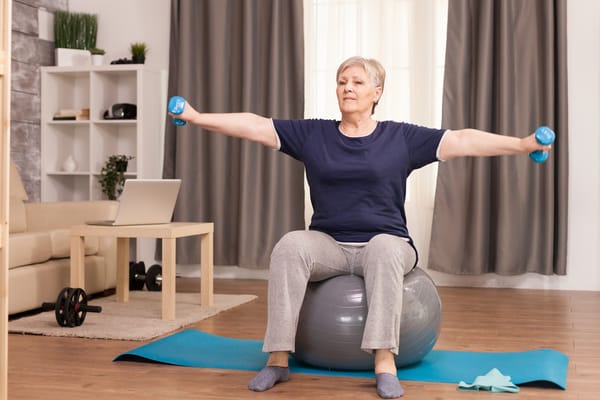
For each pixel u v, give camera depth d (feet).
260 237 17.93
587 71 16.75
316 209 9.61
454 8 16.90
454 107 16.93
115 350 10.49
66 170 18.88
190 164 18.34
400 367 9.43
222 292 16.17
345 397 8.14
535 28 16.70
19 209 14.65
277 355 8.64
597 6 16.69
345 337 8.95
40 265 13.62
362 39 17.67
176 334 11.30
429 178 17.47
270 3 17.87
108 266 15.49
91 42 19.19
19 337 11.35
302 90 17.62
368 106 9.43
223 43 18.16
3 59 6.49
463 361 9.80
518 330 12.14
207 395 8.22
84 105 19.72
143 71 18.21
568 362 9.85
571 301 15.28
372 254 8.59
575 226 16.92
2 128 6.56
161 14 19.13
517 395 8.23
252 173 17.95
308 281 9.24
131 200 12.79
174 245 12.57
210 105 18.24
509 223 16.72
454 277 17.51
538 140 8.68
